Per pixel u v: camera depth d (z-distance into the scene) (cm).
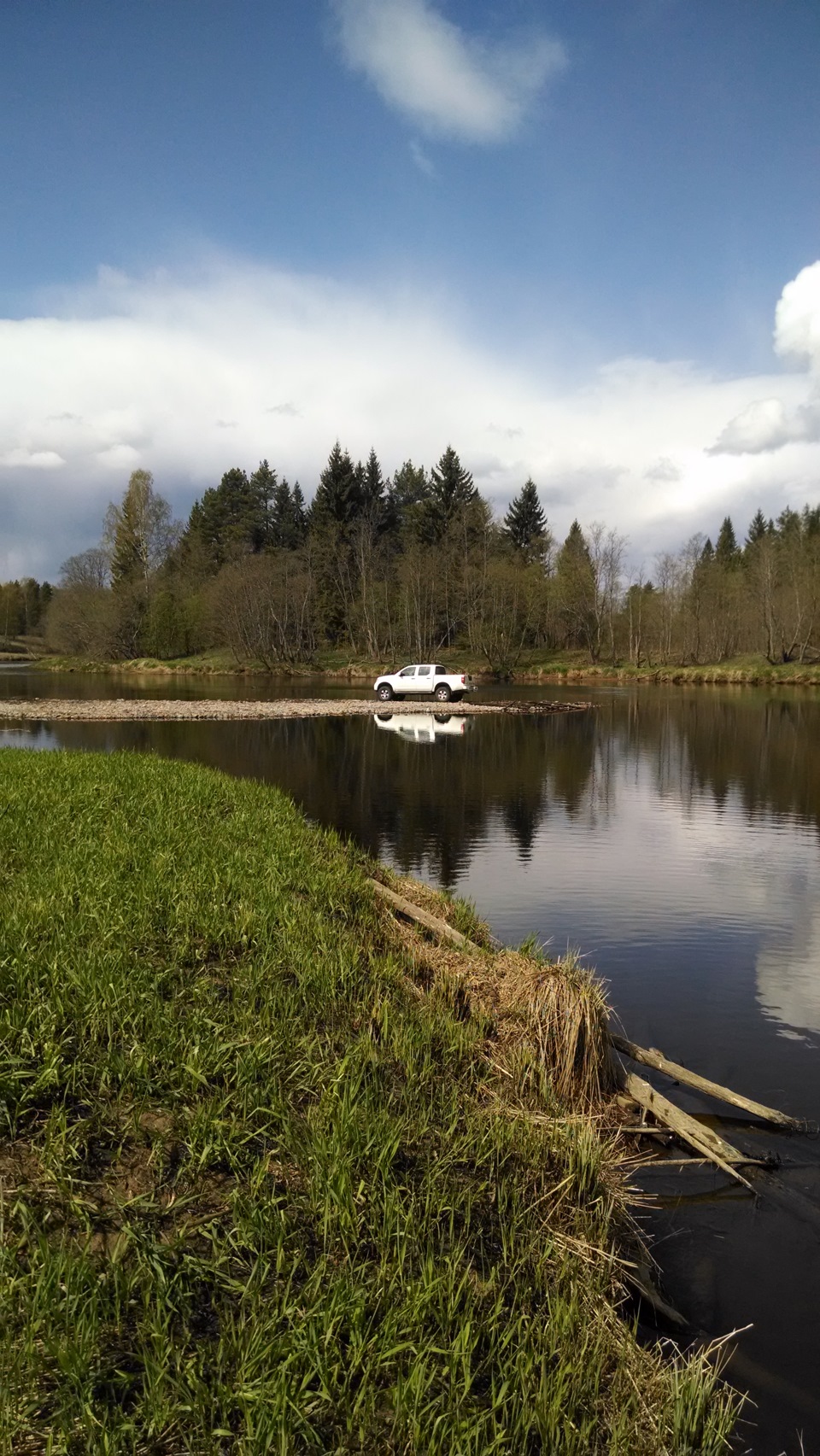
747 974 754
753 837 1350
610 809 1598
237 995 526
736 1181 445
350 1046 474
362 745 2633
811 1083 556
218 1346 277
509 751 2491
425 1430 255
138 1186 353
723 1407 294
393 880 984
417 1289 305
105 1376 263
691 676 6819
